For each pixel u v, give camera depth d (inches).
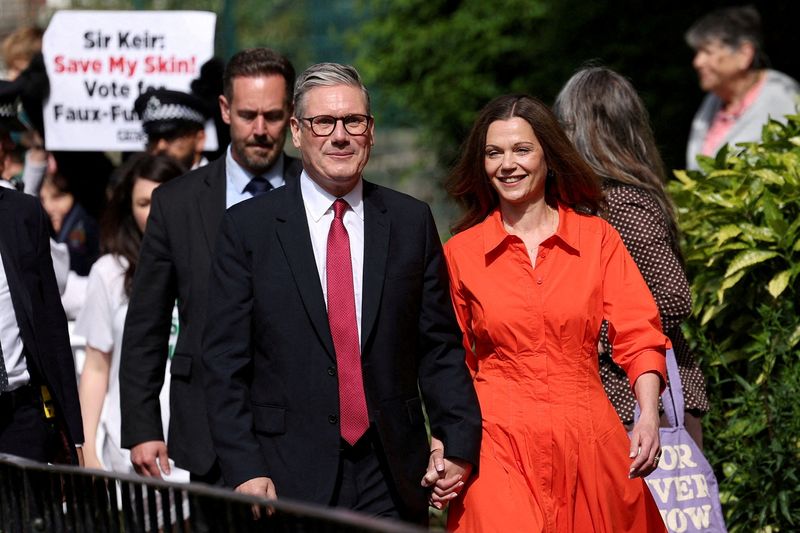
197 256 255.8
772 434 277.4
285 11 798.5
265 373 224.7
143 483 163.6
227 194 267.3
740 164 310.0
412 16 667.4
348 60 789.9
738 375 286.2
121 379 259.0
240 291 225.5
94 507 172.4
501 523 224.8
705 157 321.7
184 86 364.5
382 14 687.7
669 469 246.8
